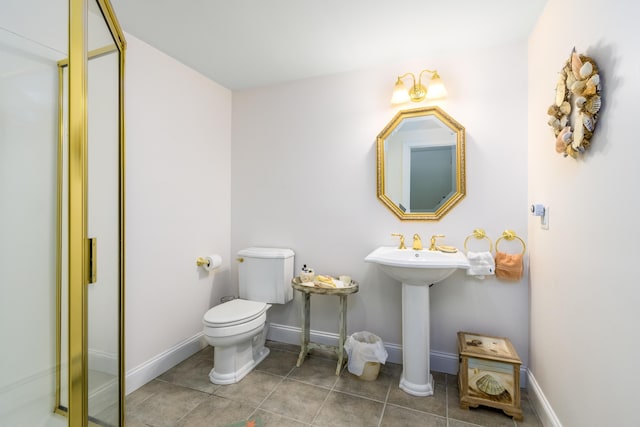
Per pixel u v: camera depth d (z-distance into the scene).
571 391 1.26
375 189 2.25
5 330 1.17
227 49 2.02
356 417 1.59
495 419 1.58
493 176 1.95
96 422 1.10
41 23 1.25
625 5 0.91
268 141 2.58
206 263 2.36
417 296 1.82
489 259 1.89
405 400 1.74
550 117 1.48
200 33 1.83
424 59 2.11
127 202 1.80
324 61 2.18
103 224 1.16
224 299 2.60
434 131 2.08
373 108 2.25
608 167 1.00
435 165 2.08
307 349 2.24
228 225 2.66
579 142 1.14
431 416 1.60
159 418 1.58
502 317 1.94
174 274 2.13
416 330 1.81
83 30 0.98
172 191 2.12
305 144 2.46
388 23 1.73
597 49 1.08
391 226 2.21
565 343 1.33
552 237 1.49
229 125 2.68
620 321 0.94
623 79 0.92
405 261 1.67
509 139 1.92
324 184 2.40
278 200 2.54
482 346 1.76
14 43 1.18
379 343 2.01
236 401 1.73
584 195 1.17
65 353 1.31
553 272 1.47
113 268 1.23
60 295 1.31
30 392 1.24
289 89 2.51
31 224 1.23
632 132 0.88
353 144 2.31
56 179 1.30
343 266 2.34
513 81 1.91
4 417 1.18
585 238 1.16
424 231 2.12
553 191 1.48
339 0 1.53
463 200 2.02
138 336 1.87
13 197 1.18
